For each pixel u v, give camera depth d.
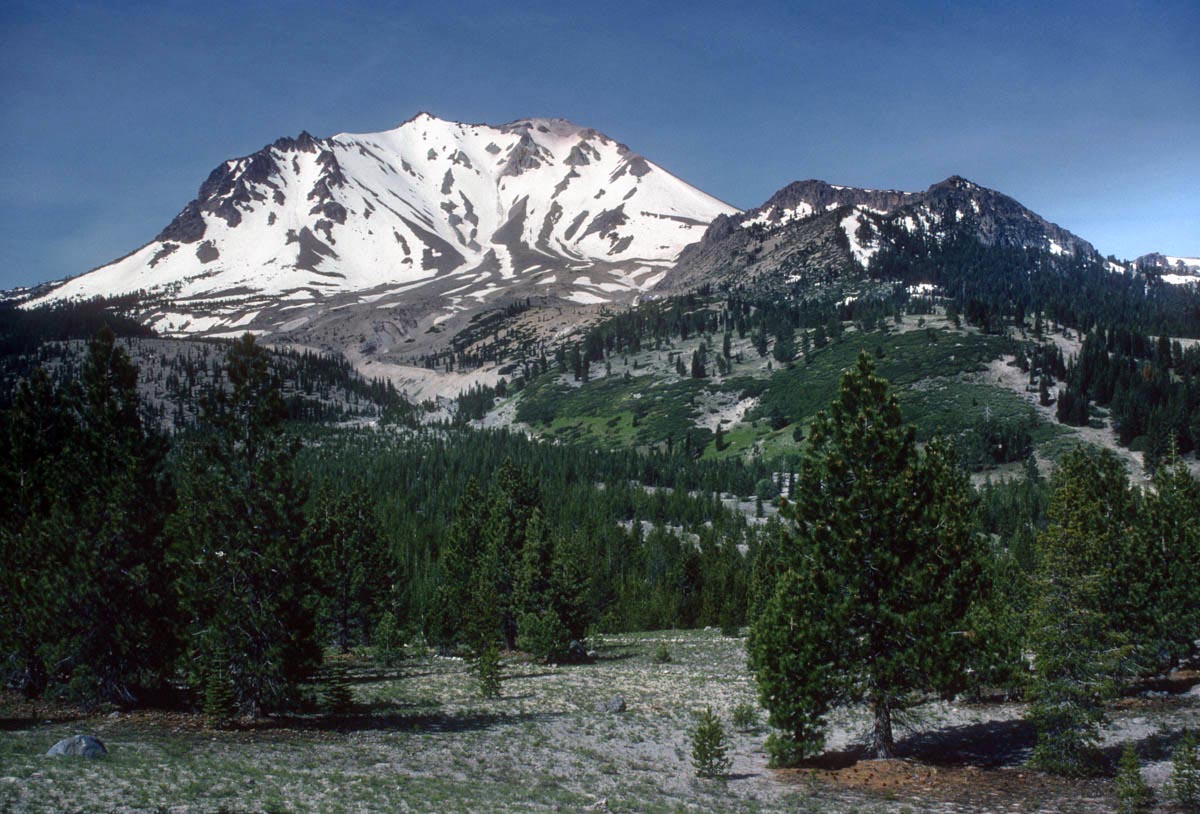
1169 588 34.44
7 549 33.34
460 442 199.75
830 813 21.39
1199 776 21.39
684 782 25.31
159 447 34.88
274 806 20.08
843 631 26.22
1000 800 22.47
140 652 32.72
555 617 56.88
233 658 31.28
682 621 87.75
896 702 27.22
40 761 22.78
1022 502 112.12
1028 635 26.48
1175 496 38.34
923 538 26.52
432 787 22.91
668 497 143.25
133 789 20.73
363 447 198.12
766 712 36.38
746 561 95.69
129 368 35.06
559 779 25.14
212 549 31.20
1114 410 157.88
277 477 31.91
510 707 37.81
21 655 33.41
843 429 27.53
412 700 39.69
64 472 34.25
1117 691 25.25
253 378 32.50
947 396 174.62
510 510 66.44
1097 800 22.16
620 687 44.06
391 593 69.88
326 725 32.06
